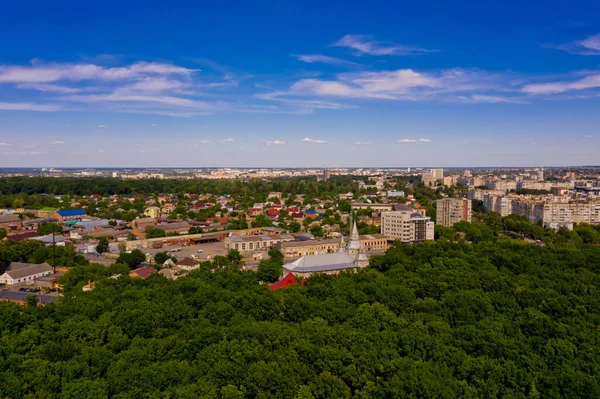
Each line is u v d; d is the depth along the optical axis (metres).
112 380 163.38
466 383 167.38
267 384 163.50
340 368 175.38
